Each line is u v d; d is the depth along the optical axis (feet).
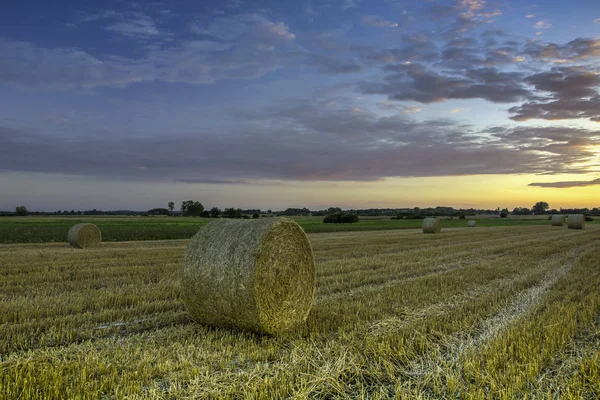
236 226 25.25
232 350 20.08
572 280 37.81
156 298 30.48
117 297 29.99
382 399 15.43
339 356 18.83
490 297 30.55
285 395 15.58
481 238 90.79
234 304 23.16
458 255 57.16
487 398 15.01
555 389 16.08
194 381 16.19
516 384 15.88
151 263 48.16
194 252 25.18
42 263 46.85
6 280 36.60
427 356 19.02
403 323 24.36
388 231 125.29
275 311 23.53
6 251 60.95
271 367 18.16
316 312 27.27
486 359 18.35
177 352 19.34
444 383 16.72
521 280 37.50
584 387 16.01
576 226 135.85
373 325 23.94
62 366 17.19
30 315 25.50
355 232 119.75
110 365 17.54
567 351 19.95
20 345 20.44
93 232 71.41
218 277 23.56
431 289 34.04
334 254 58.80
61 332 22.27
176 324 24.93
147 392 15.49
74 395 14.99
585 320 24.32
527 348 19.43
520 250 63.62
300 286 25.38
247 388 15.80
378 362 18.44
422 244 74.90
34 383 15.84
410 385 16.44
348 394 15.99
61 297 30.14
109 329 23.09
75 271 41.65
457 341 21.16
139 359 18.60
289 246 24.80
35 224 152.56
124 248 67.21
